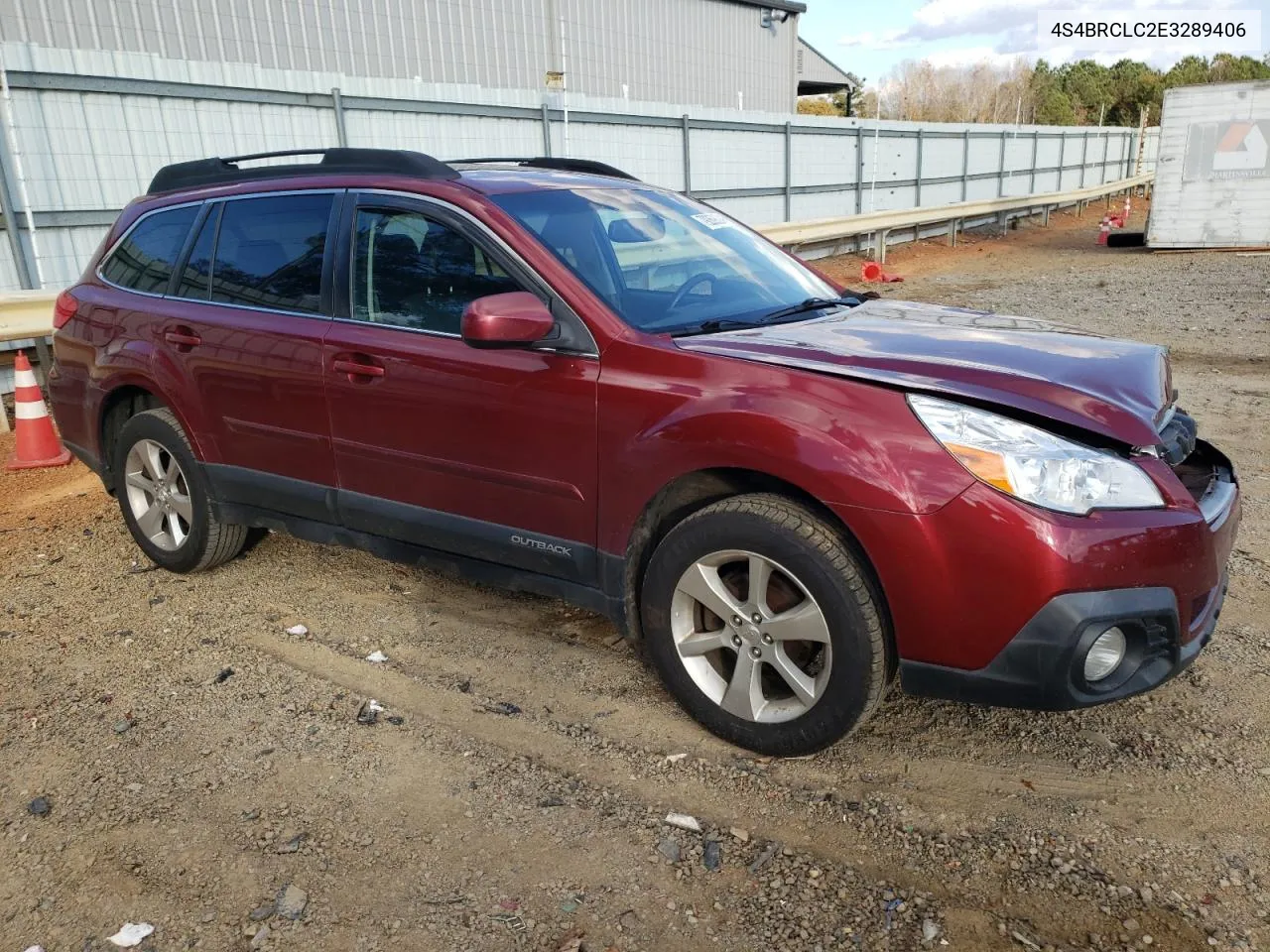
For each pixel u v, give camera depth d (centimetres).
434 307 348
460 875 256
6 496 609
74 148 897
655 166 1644
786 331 325
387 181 369
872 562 267
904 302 407
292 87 1086
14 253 855
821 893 246
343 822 278
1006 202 2469
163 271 439
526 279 328
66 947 235
